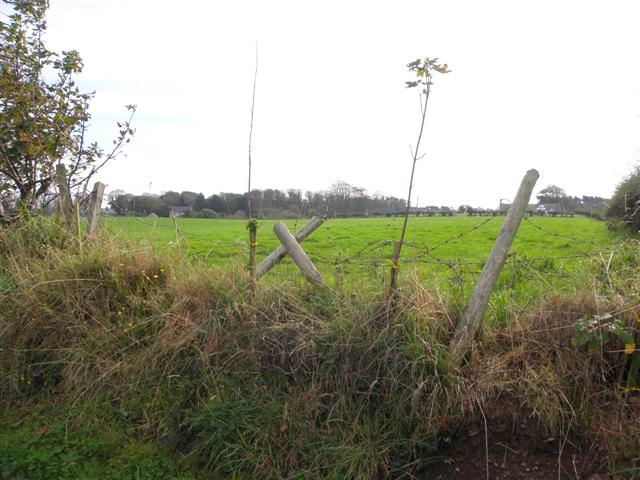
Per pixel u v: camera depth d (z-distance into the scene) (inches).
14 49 302.5
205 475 162.1
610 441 145.6
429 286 189.0
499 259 172.2
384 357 168.2
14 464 163.6
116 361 201.3
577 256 205.0
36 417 191.8
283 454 162.4
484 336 176.7
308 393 171.0
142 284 223.5
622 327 151.5
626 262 184.9
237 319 195.8
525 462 149.5
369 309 181.8
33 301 221.0
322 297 197.5
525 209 170.6
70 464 166.2
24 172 311.3
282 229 210.4
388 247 413.7
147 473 161.5
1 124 294.4
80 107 316.2
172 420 178.1
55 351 210.2
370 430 160.7
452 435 158.7
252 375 180.9
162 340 195.2
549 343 165.9
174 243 247.6
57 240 262.1
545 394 153.6
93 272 229.5
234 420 169.0
